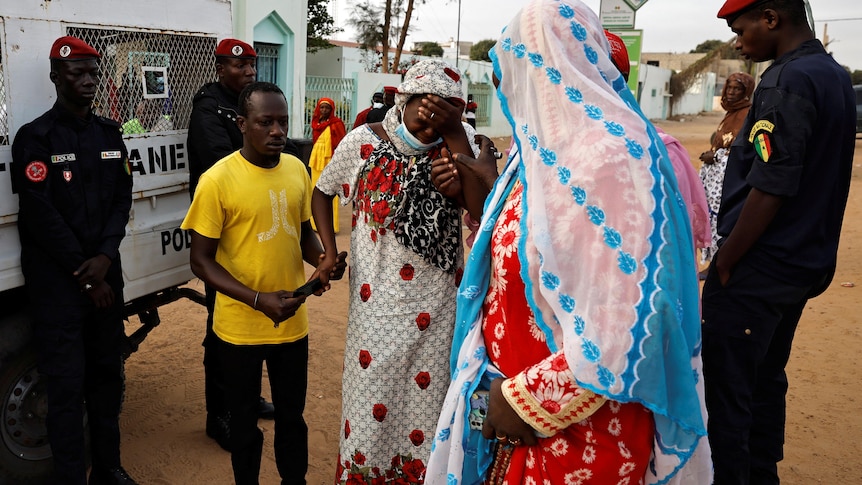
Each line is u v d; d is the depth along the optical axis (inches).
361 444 118.3
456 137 107.5
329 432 170.9
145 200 150.9
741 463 111.6
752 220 105.7
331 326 244.8
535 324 72.9
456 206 115.0
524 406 68.8
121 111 145.3
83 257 123.8
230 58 157.6
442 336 116.7
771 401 126.8
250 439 126.6
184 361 211.8
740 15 113.0
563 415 67.7
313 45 948.0
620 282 64.5
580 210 66.5
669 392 65.5
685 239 67.0
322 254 125.0
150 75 150.8
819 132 105.3
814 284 113.7
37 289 123.6
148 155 150.3
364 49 995.9
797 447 167.2
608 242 65.2
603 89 69.7
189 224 120.4
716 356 111.9
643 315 63.9
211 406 163.0
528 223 69.2
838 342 235.0
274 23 550.0
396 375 116.2
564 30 70.4
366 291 116.2
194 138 152.3
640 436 69.4
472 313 80.4
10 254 124.1
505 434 71.3
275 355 127.7
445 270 115.2
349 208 464.8
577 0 72.9
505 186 78.9
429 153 113.8
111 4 138.3
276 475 151.6
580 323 65.6
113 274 132.9
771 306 108.9
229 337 122.9
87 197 126.0
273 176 124.6
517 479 74.2
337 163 119.6
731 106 279.6
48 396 124.3
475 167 101.2
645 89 1851.6
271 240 124.1
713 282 112.6
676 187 68.7
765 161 104.0
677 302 64.9
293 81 573.6
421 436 119.2
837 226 112.0
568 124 68.7
